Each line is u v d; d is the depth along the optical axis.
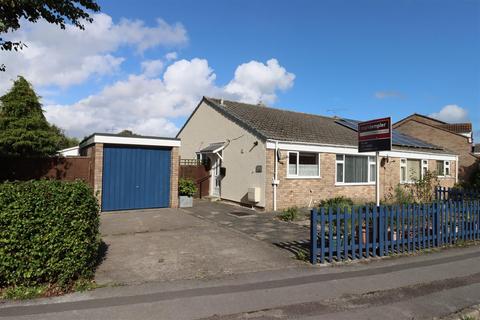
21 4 6.30
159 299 4.91
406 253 7.96
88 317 4.30
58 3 6.66
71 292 5.09
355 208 7.54
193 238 8.73
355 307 4.80
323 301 4.99
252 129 15.41
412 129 33.59
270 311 4.60
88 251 5.56
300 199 15.45
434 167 23.47
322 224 6.97
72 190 5.34
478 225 9.70
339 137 18.50
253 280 5.81
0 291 4.89
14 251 4.92
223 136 17.92
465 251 8.33
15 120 16.88
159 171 14.05
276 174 14.65
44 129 17.84
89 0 7.12
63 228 5.18
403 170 20.91
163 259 6.86
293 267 6.60
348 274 6.28
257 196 14.46
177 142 14.26
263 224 10.97
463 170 29.83
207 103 19.91
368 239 7.51
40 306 4.59
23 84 17.58
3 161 13.07
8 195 4.90
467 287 5.73
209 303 4.80
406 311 4.71
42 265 5.05
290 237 9.09
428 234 8.52
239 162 16.30
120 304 4.71
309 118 22.38
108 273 5.97
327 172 16.55
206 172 19.16
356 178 17.94
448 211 9.02
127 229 9.66
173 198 14.22
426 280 6.04
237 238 8.84
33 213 5.00
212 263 6.69
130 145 13.46
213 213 13.04
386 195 19.12
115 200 13.10
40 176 13.51
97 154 12.70
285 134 15.74
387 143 8.36
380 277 6.15
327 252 7.15
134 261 6.69
